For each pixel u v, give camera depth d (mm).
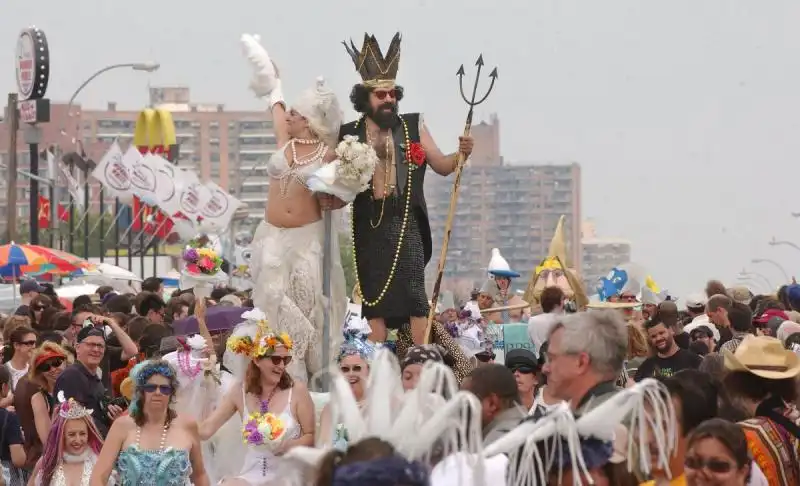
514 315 45875
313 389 29922
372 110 29078
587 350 16094
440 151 29453
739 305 40156
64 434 28219
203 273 33281
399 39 29250
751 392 19203
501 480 14945
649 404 15852
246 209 114625
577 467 14789
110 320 35031
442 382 14531
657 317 30516
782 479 18156
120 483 26109
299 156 29578
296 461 13703
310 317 29688
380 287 29078
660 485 16609
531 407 24781
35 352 31562
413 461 11656
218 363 31766
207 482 26219
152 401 25359
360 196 29250
